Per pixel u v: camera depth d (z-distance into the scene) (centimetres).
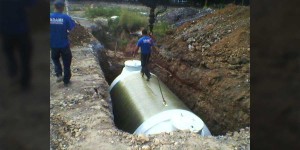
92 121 628
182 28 1446
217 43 1108
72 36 1255
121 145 540
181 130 609
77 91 777
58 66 802
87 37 1339
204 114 968
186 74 1109
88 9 2566
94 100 737
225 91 888
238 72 925
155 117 709
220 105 892
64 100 724
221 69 976
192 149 527
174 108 782
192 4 2534
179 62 1182
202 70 1049
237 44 1020
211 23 1309
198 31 1281
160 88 912
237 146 541
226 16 1326
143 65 937
